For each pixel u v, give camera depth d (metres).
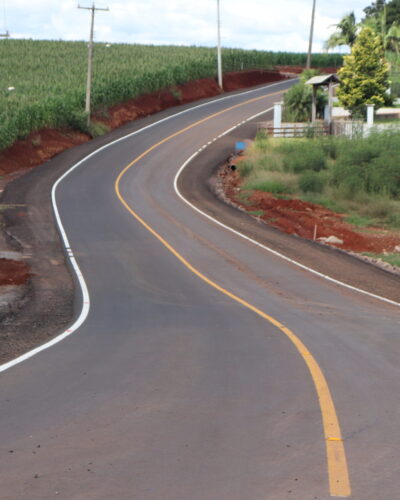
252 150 50.09
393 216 34.47
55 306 14.70
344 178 40.25
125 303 15.01
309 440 5.51
